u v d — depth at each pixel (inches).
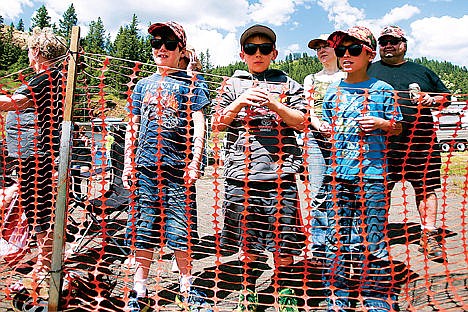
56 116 126.3
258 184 117.6
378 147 114.0
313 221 140.2
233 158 119.9
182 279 116.8
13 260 127.3
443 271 139.6
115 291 123.0
